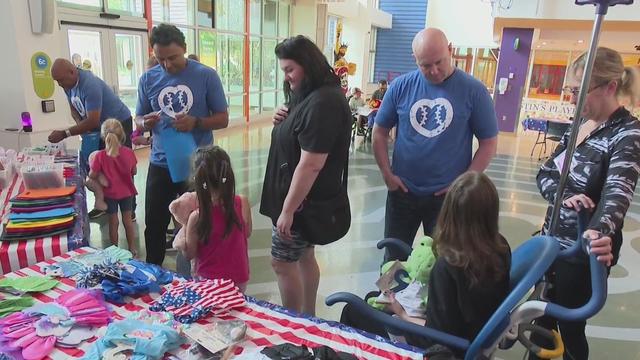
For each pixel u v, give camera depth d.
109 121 3.06
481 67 15.09
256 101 10.97
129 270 1.55
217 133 8.76
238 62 9.98
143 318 1.28
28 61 4.42
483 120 2.06
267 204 1.99
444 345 1.31
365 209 4.56
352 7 13.43
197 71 2.55
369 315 1.44
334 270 3.15
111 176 3.03
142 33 6.94
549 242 1.27
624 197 1.32
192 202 1.83
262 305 1.43
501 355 2.22
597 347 2.33
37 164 2.64
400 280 1.79
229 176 1.77
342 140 1.85
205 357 1.15
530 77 10.44
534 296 1.37
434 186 2.12
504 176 6.27
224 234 1.79
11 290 1.41
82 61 5.99
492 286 1.30
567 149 1.43
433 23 15.60
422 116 2.09
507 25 9.22
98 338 1.20
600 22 1.29
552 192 1.64
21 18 4.32
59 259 1.69
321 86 1.75
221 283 1.48
